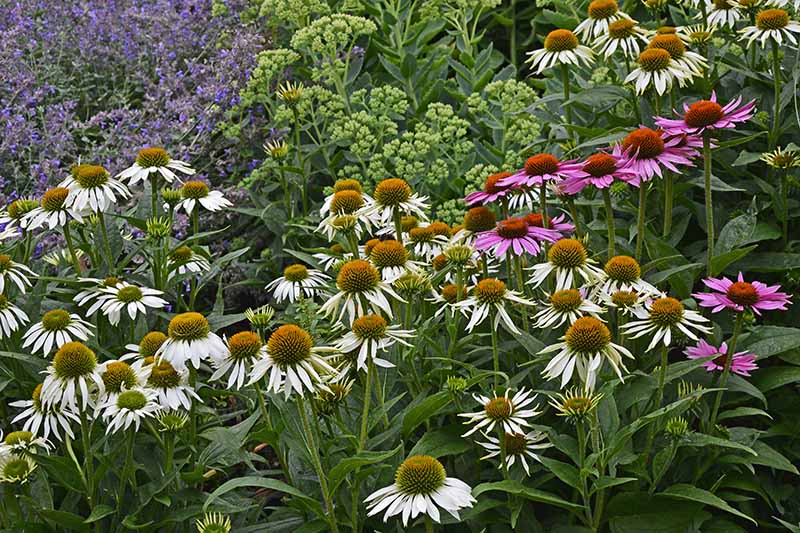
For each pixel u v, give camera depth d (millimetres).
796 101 3746
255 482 2586
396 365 3094
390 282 2896
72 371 2686
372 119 5160
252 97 5262
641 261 3590
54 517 2748
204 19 6004
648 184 3293
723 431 2924
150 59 5922
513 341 3162
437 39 7523
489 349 3158
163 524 2816
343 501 2842
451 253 3100
